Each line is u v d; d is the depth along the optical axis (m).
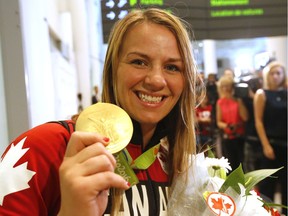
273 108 2.74
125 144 0.66
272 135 2.79
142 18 0.77
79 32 4.07
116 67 0.78
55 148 0.66
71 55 3.76
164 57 0.76
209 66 5.20
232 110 3.02
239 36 2.79
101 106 0.71
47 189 0.64
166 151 0.90
